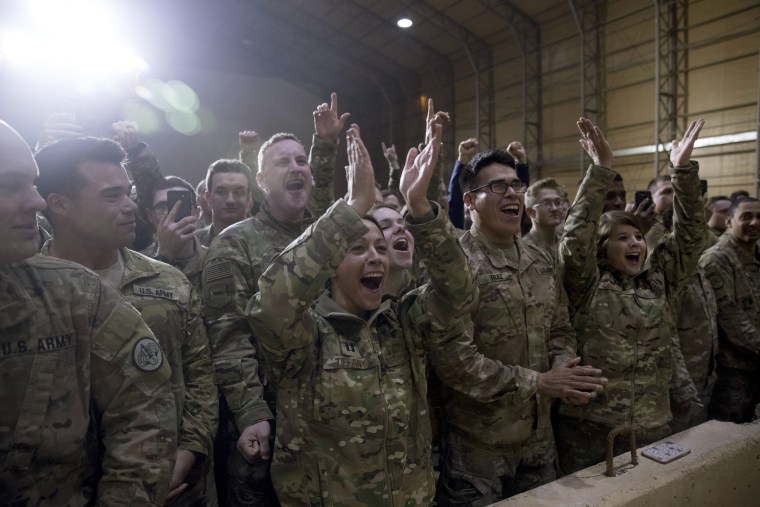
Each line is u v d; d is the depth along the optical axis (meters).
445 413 2.15
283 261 1.40
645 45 12.87
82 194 1.44
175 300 1.71
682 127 12.23
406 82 20.78
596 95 14.05
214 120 17.06
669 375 2.43
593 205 2.31
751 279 3.42
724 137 11.37
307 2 16.83
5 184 0.99
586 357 2.42
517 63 16.27
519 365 2.08
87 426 1.13
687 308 3.21
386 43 18.45
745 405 3.39
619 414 2.31
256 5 17.70
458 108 18.73
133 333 1.22
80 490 1.15
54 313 1.10
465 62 18.23
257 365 1.92
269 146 2.20
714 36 11.51
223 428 2.04
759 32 10.72
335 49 19.77
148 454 1.16
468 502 2.00
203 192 3.75
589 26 14.05
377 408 1.49
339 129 2.38
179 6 17.73
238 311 1.94
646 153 13.01
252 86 17.61
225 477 2.03
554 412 2.55
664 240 2.68
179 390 1.67
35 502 1.06
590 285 2.45
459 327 1.63
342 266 1.58
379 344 1.60
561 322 2.29
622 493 1.60
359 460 1.46
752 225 3.35
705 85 11.77
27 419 1.04
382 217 2.25
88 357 1.13
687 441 1.93
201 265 2.33
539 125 15.80
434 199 2.35
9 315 1.04
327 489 1.45
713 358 3.20
